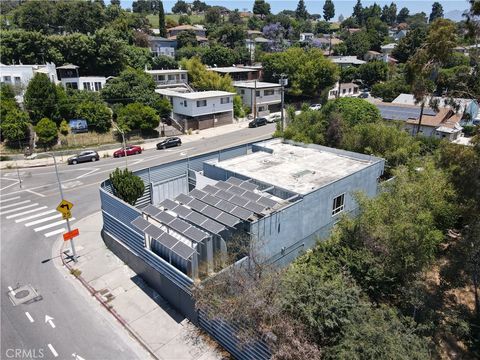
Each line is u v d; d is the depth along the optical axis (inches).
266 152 1037.2
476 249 582.6
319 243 697.6
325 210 769.6
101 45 2229.3
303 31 6210.6
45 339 558.3
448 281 625.6
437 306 595.8
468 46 863.1
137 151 1644.9
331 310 474.3
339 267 614.9
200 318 565.6
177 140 1766.7
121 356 528.7
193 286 544.7
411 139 1190.9
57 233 896.9
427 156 1018.7
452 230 796.6
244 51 3449.8
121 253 764.6
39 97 1649.9
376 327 454.6
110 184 872.9
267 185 783.7
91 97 1845.5
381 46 4574.3
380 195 724.7
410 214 629.0
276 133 1454.2
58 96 1718.8
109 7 3405.5
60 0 3051.2
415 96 1090.7
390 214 634.8
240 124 2290.8
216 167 869.8
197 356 524.7
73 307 627.8
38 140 1631.4
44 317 603.5
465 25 730.8
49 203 1088.2
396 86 2746.1
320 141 1325.0
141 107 1843.0
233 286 497.4
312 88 2716.5
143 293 665.0
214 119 2191.2
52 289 676.1
